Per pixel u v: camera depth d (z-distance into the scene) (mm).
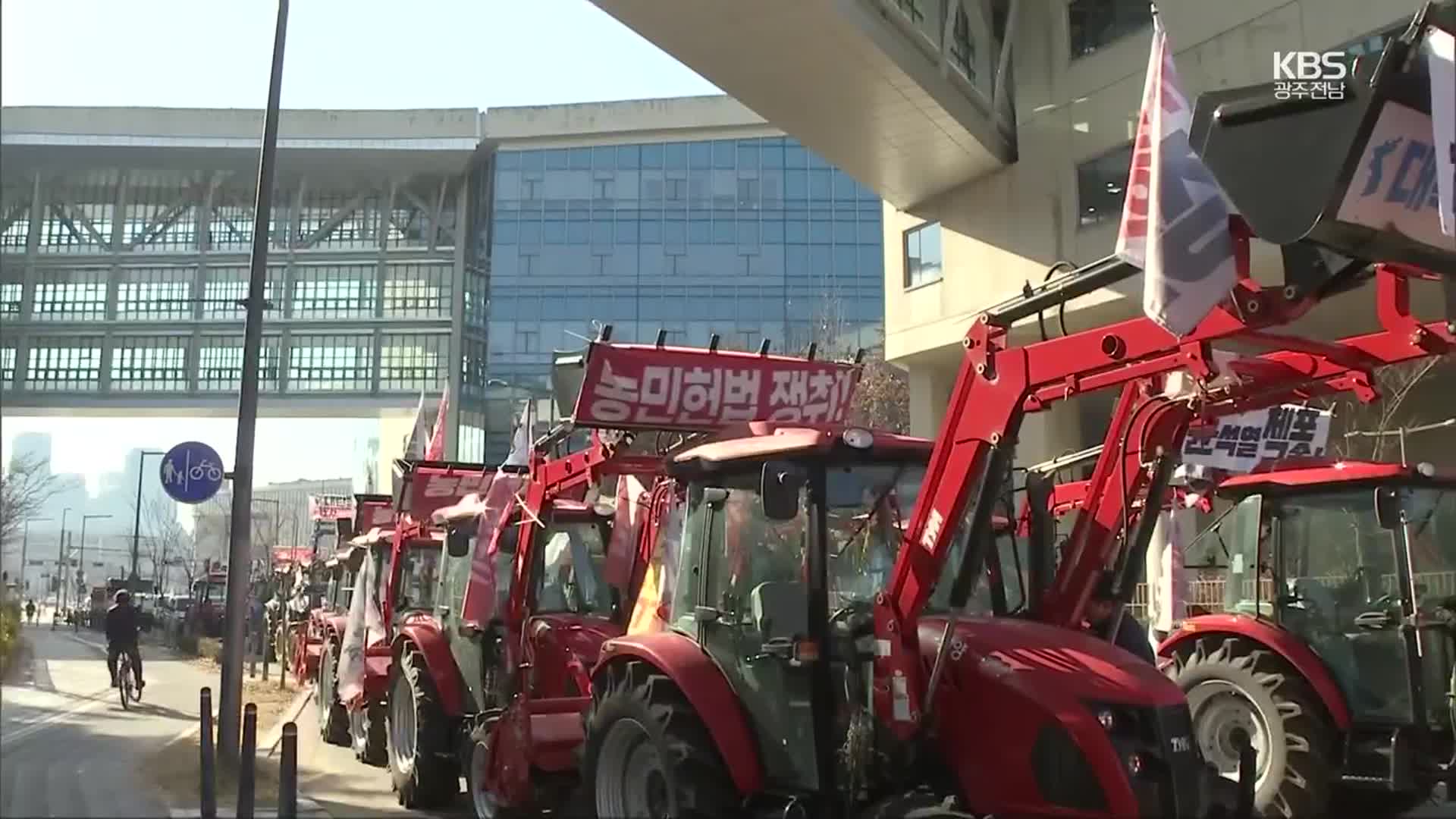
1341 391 5316
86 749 10961
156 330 48531
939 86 17594
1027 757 4961
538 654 8219
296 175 49531
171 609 35094
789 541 5727
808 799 5391
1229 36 16094
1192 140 3799
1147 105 4160
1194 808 4828
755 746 5750
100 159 47531
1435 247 3584
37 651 29422
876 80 16844
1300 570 7871
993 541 5996
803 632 5488
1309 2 14977
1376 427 16062
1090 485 6105
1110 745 4754
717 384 7555
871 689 5293
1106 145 18688
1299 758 7316
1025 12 20469
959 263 21484
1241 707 7773
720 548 6184
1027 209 20016
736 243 49469
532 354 49156
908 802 4953
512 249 49812
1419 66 3273
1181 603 9828
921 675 5297
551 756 7352
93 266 48781
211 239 49344
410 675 9148
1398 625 7285
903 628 5281
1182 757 4852
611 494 9828
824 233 49375
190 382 48094
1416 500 7594
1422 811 7719
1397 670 7285
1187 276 3973
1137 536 5844
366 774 10539
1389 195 3443
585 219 49938
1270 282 10016
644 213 49812
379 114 48656
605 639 8047
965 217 21375
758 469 5977
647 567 8070
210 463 10539
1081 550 6000
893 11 16375
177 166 48375
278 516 50906
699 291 49188
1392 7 13945
